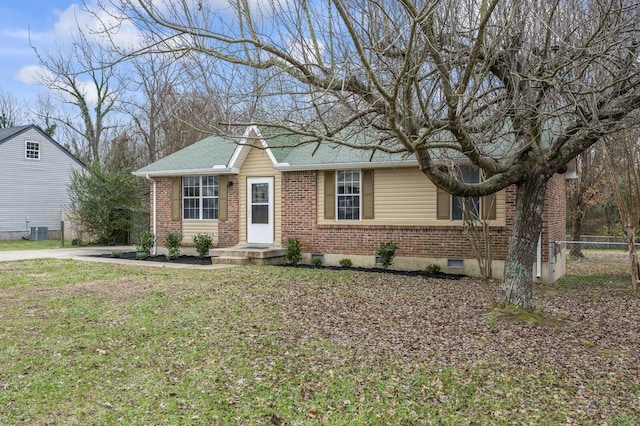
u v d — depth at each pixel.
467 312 8.09
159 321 7.30
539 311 7.96
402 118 6.04
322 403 4.60
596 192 19.61
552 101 7.04
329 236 14.45
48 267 13.62
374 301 8.96
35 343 6.20
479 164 7.07
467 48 6.07
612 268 16.33
